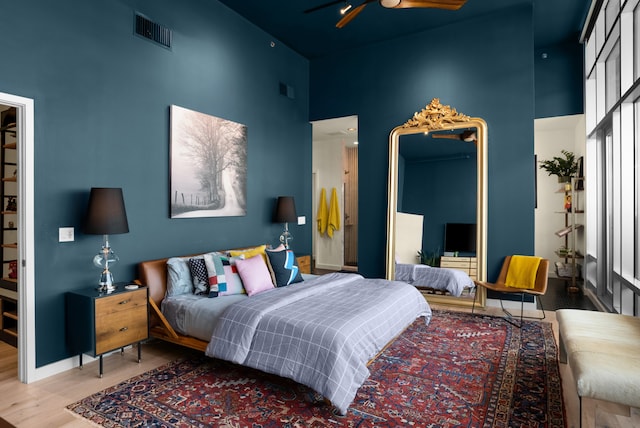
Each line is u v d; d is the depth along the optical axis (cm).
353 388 221
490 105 466
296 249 567
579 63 539
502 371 280
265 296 301
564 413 222
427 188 498
